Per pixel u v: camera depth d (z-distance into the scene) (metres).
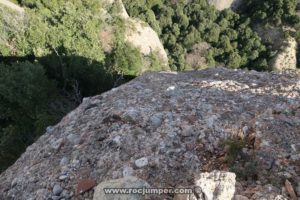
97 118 12.81
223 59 66.25
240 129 10.66
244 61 66.12
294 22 66.50
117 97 14.65
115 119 12.11
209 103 13.05
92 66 33.50
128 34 51.91
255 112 12.25
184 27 67.94
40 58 34.44
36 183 10.54
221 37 66.69
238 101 13.35
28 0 43.31
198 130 10.82
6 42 36.34
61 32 37.66
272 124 10.55
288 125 10.57
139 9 66.06
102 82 33.88
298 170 8.85
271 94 14.06
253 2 71.62
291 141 9.85
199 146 10.26
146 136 10.94
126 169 9.70
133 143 10.71
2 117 26.25
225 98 13.62
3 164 16.89
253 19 69.56
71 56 33.81
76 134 12.25
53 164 11.12
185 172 9.48
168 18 67.56
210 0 72.19
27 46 36.28
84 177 10.08
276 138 9.94
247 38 66.88
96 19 47.50
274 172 8.88
